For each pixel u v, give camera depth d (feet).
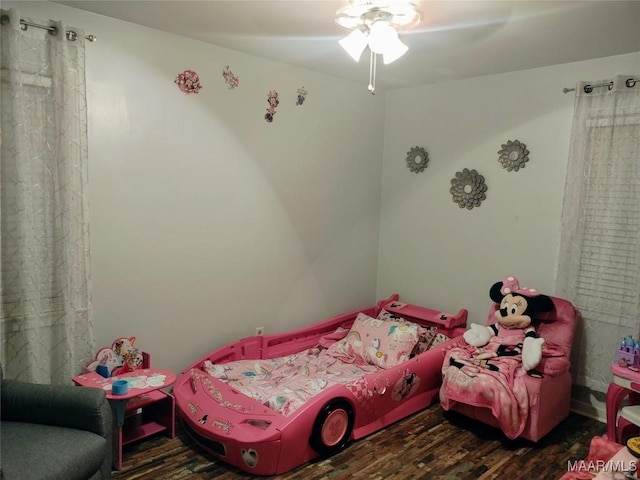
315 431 8.23
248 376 10.02
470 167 12.28
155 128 9.34
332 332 12.82
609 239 9.90
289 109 11.57
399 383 9.83
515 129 11.37
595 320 10.19
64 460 5.94
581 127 9.98
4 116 7.31
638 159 9.43
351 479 7.95
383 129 14.12
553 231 10.87
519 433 8.88
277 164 11.53
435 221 13.11
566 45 9.18
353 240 13.74
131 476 7.75
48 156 7.86
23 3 7.59
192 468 8.04
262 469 7.84
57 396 6.65
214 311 10.73
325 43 9.68
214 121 10.21
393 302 13.88
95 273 8.80
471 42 9.09
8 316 7.69
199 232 10.25
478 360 9.74
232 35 9.32
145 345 9.65
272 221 11.62
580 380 10.49
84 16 8.25
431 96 12.95
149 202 9.41
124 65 8.80
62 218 7.93
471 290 12.47
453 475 8.16
